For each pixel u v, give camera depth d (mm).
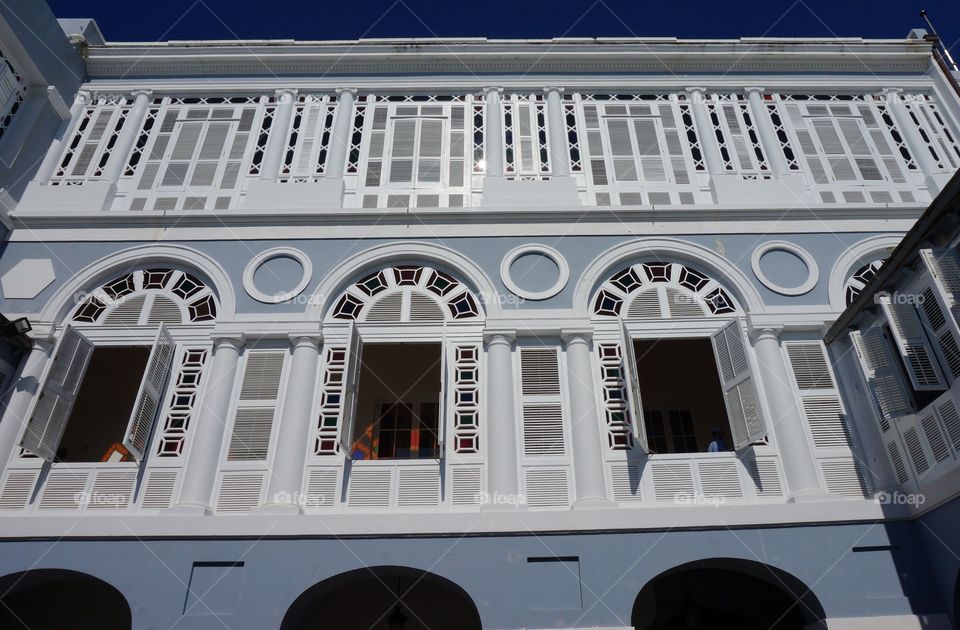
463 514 8859
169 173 12344
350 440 9531
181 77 13469
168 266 11172
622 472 9406
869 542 8750
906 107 13227
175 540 8695
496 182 11961
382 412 13711
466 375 10242
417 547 8680
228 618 8258
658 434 13922
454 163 12484
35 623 10609
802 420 9805
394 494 9258
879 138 12852
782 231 11352
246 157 12500
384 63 13430
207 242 11250
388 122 12961
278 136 12570
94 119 12914
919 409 8867
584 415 9672
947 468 8258
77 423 13789
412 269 11125
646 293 10883
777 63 13578
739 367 9828
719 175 12039
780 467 9477
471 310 10719
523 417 9789
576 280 10828
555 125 12742
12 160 11492
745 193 11812
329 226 11391
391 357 13805
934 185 12008
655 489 9289
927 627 8188
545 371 10156
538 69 13469
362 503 9195
